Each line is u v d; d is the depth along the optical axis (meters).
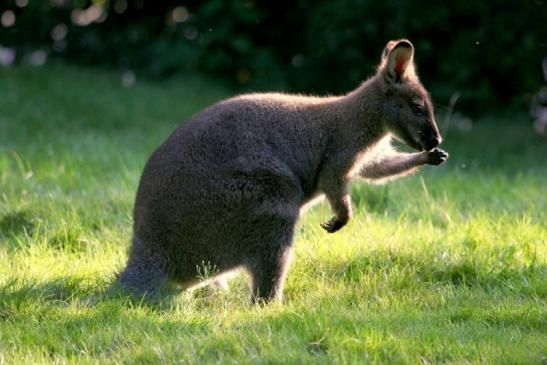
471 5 32.34
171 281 14.45
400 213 18.83
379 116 15.28
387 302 14.00
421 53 32.66
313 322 12.59
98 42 36.22
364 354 11.70
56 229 17.41
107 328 12.68
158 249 14.34
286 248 14.36
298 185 14.62
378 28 32.75
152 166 14.53
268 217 14.20
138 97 32.00
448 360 11.67
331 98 15.58
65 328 12.73
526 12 32.31
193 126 14.51
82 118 29.75
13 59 35.94
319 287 14.88
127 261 14.80
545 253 16.06
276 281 14.34
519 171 25.17
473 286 14.91
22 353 11.95
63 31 36.16
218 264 14.34
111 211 18.69
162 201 14.24
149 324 12.75
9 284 13.92
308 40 34.09
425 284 14.96
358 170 15.43
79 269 15.33
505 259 15.70
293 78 34.03
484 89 32.41
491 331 12.59
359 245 16.16
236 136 14.37
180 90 33.38
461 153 29.20
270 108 14.82
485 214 18.61
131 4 36.12
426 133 15.35
